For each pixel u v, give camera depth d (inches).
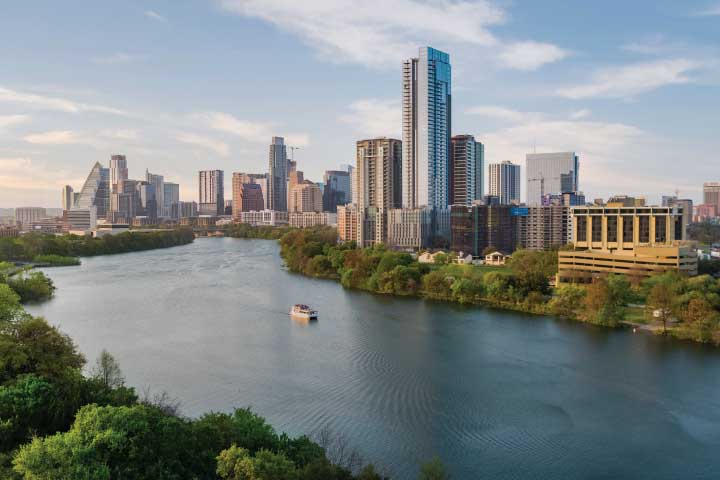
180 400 5797.2
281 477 3208.7
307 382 6441.9
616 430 5270.7
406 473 4466.0
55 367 4820.4
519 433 5201.8
